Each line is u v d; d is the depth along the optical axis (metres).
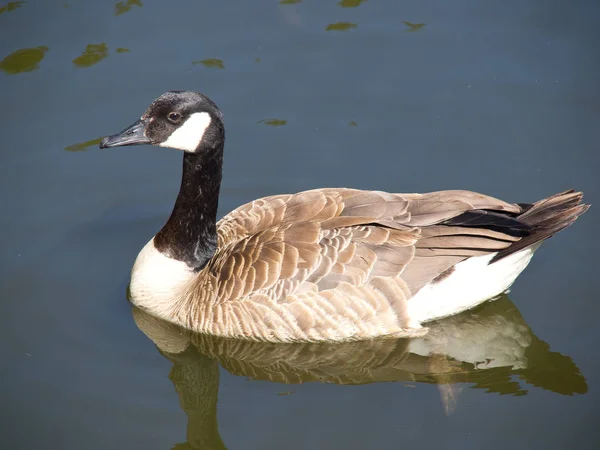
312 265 10.36
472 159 13.88
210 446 9.65
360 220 10.55
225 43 16.16
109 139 10.63
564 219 10.58
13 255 12.57
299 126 14.62
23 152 14.18
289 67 15.63
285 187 13.79
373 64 15.61
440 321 11.26
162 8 17.06
